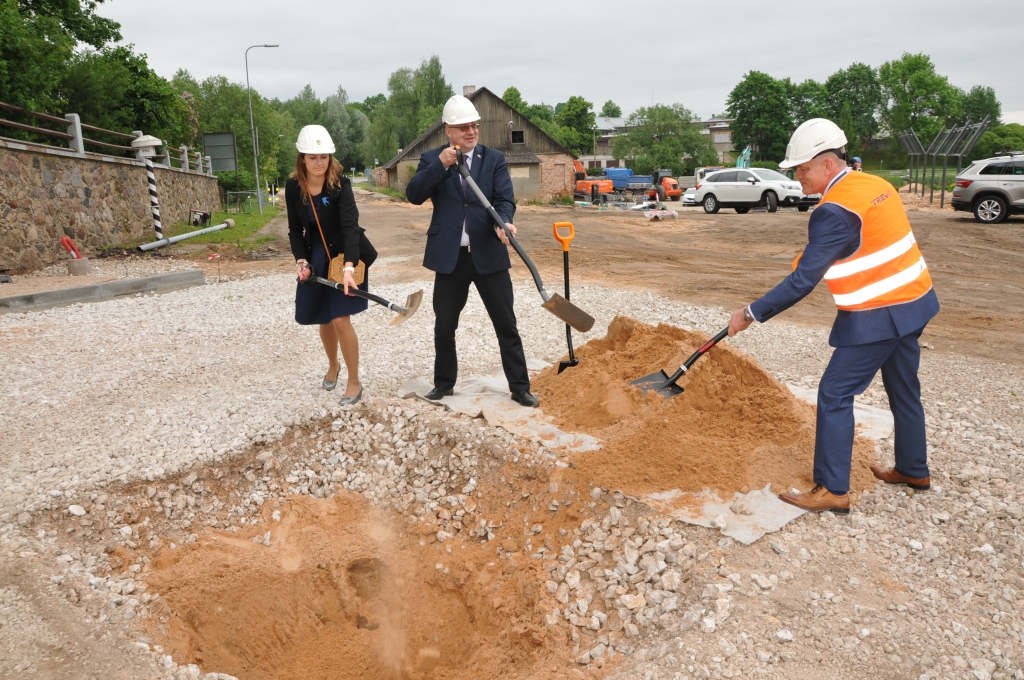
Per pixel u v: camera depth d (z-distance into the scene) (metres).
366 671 3.51
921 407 3.80
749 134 83.75
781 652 2.77
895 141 70.06
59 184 13.59
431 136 47.06
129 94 23.03
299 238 5.01
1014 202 17.62
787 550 3.38
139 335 7.74
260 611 3.65
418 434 4.72
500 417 4.77
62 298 9.73
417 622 3.72
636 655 2.93
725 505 3.70
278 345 7.17
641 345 5.04
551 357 6.54
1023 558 3.29
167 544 3.99
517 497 4.10
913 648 2.79
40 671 2.83
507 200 4.71
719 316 8.44
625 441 4.15
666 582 3.23
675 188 48.69
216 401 5.41
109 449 4.55
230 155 30.31
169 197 21.28
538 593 3.44
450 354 5.04
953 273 11.90
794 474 3.93
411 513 4.27
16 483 4.11
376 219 24.56
